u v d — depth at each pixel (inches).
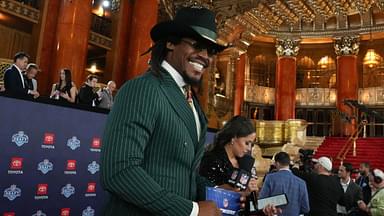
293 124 760.3
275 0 624.7
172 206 42.4
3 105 132.9
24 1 454.9
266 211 82.7
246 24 705.0
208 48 54.1
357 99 848.3
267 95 946.1
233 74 749.3
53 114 148.6
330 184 152.9
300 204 141.1
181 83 53.9
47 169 146.6
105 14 581.6
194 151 52.9
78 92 272.2
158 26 53.6
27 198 140.3
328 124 905.5
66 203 153.6
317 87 938.7
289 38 906.7
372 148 641.0
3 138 132.7
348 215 187.8
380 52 887.1
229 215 61.9
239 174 75.4
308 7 680.4
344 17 858.1
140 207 42.5
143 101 45.6
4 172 133.1
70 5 414.3
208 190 60.1
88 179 161.5
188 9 54.8
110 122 45.3
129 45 530.6
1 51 463.8
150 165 46.5
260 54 973.8
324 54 952.9
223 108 714.2
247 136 94.8
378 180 172.4
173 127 47.9
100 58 663.8
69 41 406.9
